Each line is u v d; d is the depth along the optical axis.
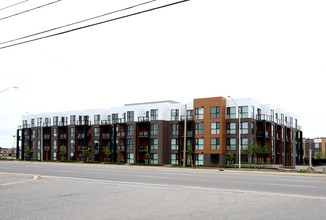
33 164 43.97
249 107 50.41
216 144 51.44
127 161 61.66
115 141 64.12
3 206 11.03
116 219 9.09
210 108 52.75
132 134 61.31
